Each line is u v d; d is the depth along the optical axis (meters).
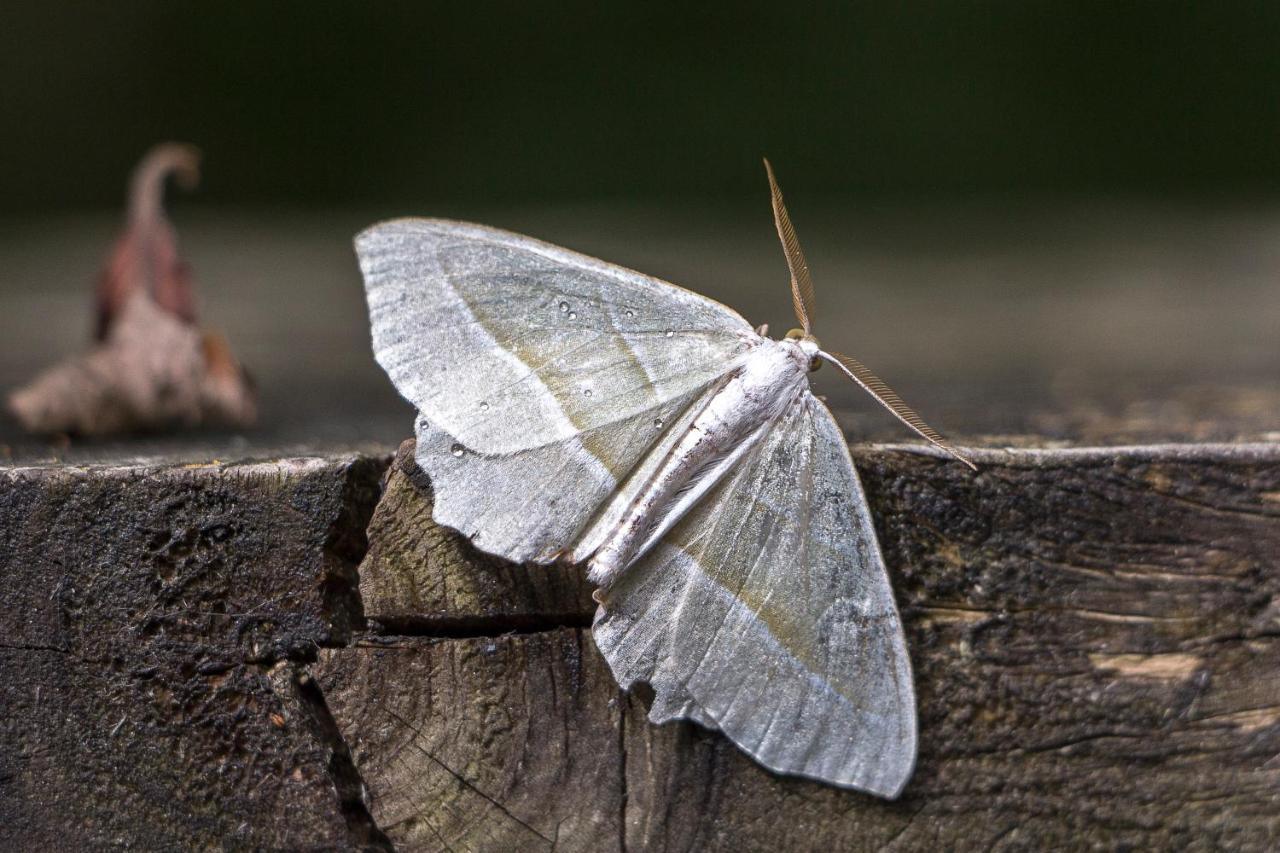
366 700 0.29
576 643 0.29
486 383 0.29
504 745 0.29
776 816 0.29
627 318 0.29
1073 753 0.29
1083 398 0.32
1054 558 0.29
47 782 0.29
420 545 0.29
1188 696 0.29
